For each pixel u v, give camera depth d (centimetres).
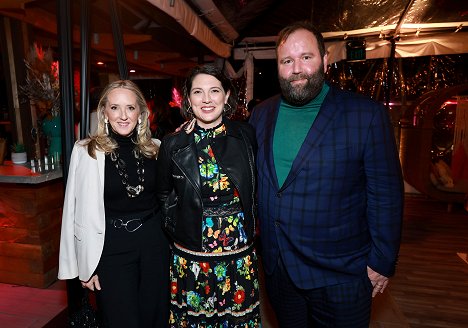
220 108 149
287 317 160
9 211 257
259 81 858
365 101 134
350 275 138
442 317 247
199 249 152
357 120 131
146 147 170
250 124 165
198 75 146
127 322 162
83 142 166
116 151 165
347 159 132
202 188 151
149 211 172
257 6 401
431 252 362
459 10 437
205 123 154
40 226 258
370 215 135
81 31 195
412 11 441
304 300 156
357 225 139
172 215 162
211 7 340
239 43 560
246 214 155
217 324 156
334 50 537
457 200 505
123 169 164
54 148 279
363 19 464
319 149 133
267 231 151
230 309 156
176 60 536
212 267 152
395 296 275
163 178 158
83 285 164
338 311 141
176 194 162
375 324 238
